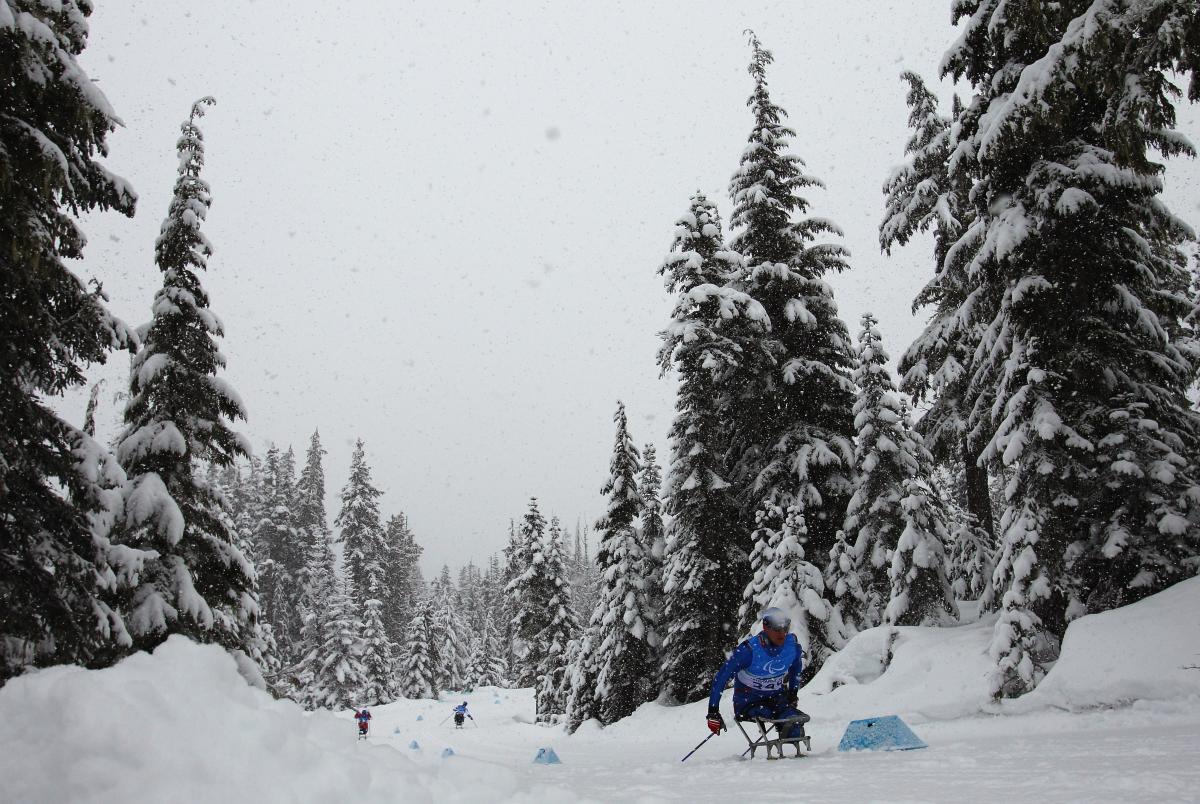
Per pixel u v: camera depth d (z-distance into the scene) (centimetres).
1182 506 1210
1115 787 388
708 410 2445
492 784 316
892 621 1770
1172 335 1723
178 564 1512
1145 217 1364
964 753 620
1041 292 1349
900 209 2259
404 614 7312
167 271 1647
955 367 1986
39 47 904
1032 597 1241
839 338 2500
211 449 1669
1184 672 971
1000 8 1295
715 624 2334
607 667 2625
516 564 7456
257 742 253
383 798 258
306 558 6038
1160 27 853
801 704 1568
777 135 2677
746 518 2447
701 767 675
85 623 978
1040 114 1193
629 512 2858
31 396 975
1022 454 1331
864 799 386
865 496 2128
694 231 2598
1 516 920
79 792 230
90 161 1043
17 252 874
